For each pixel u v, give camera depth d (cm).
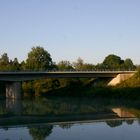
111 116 7394
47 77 13600
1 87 17538
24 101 12288
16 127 6003
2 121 7012
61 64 18638
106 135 4881
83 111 8625
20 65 18775
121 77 14062
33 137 4853
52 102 11731
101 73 14062
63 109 9244
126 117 7112
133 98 11706
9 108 9762
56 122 6656
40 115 7981
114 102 11169
